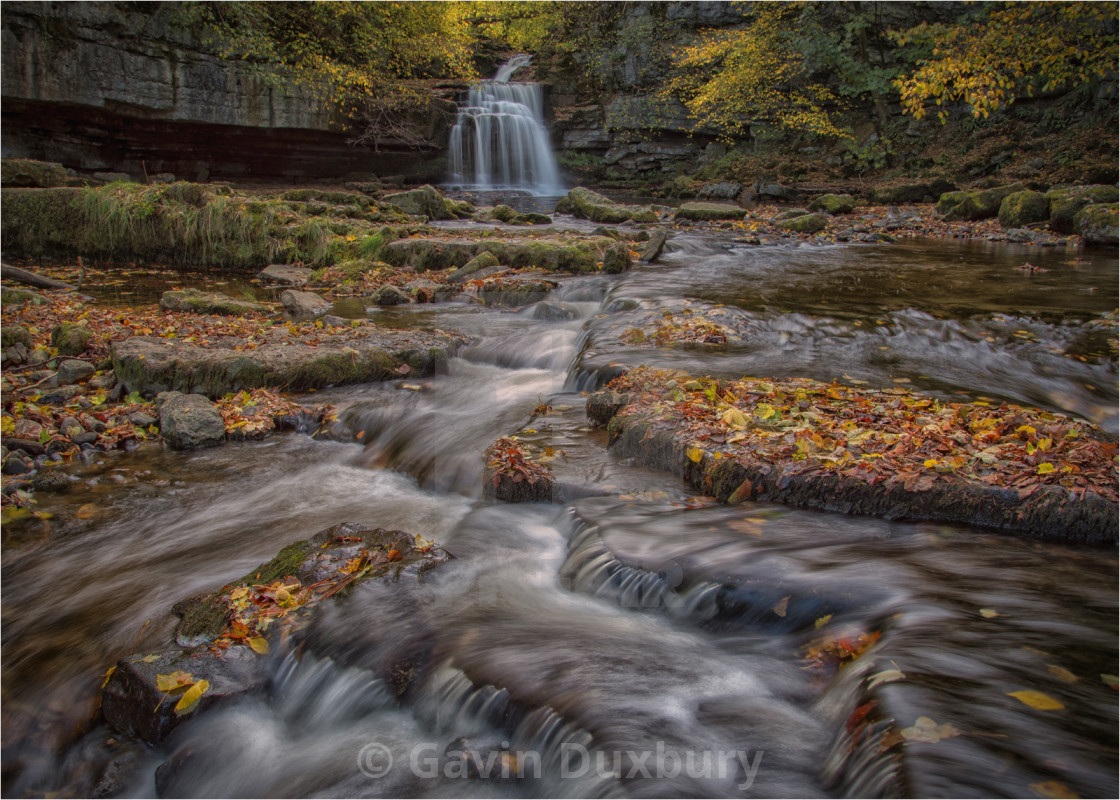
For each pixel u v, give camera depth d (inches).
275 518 183.9
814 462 165.3
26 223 514.0
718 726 104.2
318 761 111.9
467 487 197.6
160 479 207.5
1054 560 136.6
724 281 408.2
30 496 195.3
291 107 842.8
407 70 1026.7
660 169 1134.4
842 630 119.6
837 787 90.2
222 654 124.2
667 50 1114.7
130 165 778.2
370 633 127.3
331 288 430.3
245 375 262.4
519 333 325.7
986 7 903.7
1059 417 193.6
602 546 145.3
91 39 682.2
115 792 109.2
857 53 1020.5
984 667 101.0
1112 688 96.2
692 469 172.9
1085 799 75.9
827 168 984.3
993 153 866.8
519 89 1124.5
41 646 136.4
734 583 131.0
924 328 298.7
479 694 113.7
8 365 286.8
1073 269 454.3
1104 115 828.6
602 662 119.1
